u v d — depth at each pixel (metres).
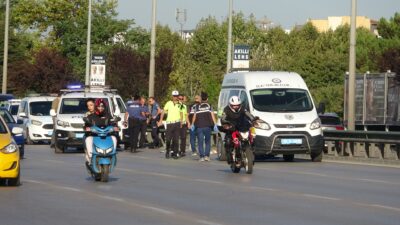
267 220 30.23
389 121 94.38
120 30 167.25
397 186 43.91
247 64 91.12
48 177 48.25
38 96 98.00
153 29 104.06
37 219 30.34
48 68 146.88
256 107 63.41
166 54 130.00
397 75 94.69
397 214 32.00
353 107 75.44
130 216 31.19
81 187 42.31
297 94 64.88
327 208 33.88
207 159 65.44
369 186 43.88
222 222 29.64
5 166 41.06
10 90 161.25
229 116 52.56
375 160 65.44
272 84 65.31
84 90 88.56
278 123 62.09
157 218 30.66
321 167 58.91
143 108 79.00
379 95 95.38
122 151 82.00
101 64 104.62
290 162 64.81
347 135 69.38
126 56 128.75
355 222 29.77
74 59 164.88
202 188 42.19
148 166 58.72
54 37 180.62
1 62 178.50
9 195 38.19
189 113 74.31
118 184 44.22
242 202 35.94
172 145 69.12
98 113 46.22
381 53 157.88
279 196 38.44
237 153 52.09
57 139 76.12
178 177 49.00
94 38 165.62
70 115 77.56
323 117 86.06
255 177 49.28
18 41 182.75
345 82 92.75
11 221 29.83
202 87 159.00
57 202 35.53
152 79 104.06
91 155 45.75
